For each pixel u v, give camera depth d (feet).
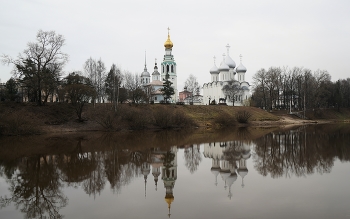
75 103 213.05
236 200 55.31
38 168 87.20
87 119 223.71
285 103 397.60
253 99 427.74
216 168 86.28
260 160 98.02
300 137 165.48
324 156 103.04
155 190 63.36
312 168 83.46
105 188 65.67
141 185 67.67
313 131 205.46
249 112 305.73
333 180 69.51
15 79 223.71
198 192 61.26
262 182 68.54
